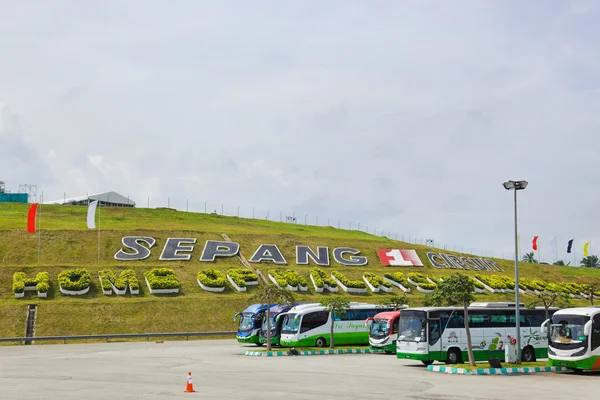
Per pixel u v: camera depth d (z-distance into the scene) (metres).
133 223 118.25
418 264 113.00
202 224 124.69
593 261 166.88
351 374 38.38
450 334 45.69
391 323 56.25
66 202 146.75
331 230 142.50
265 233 117.31
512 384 33.69
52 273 85.56
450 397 27.64
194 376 35.97
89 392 28.34
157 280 85.88
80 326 72.94
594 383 34.47
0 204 129.25
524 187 45.22
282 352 54.81
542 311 50.50
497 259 134.25
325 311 62.19
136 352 56.22
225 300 85.19
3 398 26.25
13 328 70.19
